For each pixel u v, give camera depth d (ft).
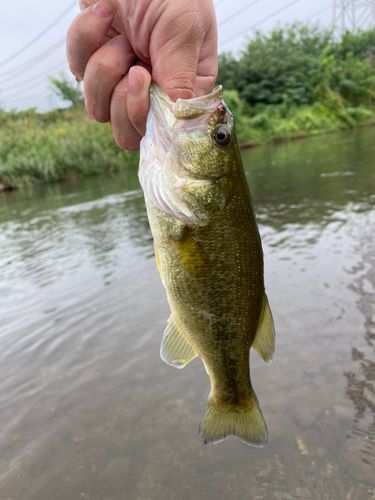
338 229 3.23
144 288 2.64
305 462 1.27
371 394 1.48
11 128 14.20
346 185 4.86
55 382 1.82
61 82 16.99
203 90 0.78
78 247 3.83
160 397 1.65
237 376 0.90
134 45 0.68
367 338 1.78
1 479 1.35
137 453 1.39
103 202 6.11
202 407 1.57
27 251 3.95
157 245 0.82
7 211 6.61
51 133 12.11
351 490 1.16
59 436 1.51
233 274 0.84
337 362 1.67
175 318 0.86
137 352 1.97
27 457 1.43
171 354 0.88
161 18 0.65
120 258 3.30
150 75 0.68
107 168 10.83
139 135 0.73
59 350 2.07
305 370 1.65
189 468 1.31
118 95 0.68
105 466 1.36
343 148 9.13
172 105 0.70
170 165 0.77
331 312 2.01
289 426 1.40
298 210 4.03
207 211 0.81
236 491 1.21
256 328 0.90
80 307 2.50
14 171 9.94
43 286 2.95
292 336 1.87
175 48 0.67
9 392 1.79
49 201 7.07
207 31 0.73
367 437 1.32
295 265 2.62
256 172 7.10
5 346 2.18
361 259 2.57
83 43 0.66
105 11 0.64
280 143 13.85
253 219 0.86
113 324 2.25
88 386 1.77
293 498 1.16
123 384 1.75
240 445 1.36
